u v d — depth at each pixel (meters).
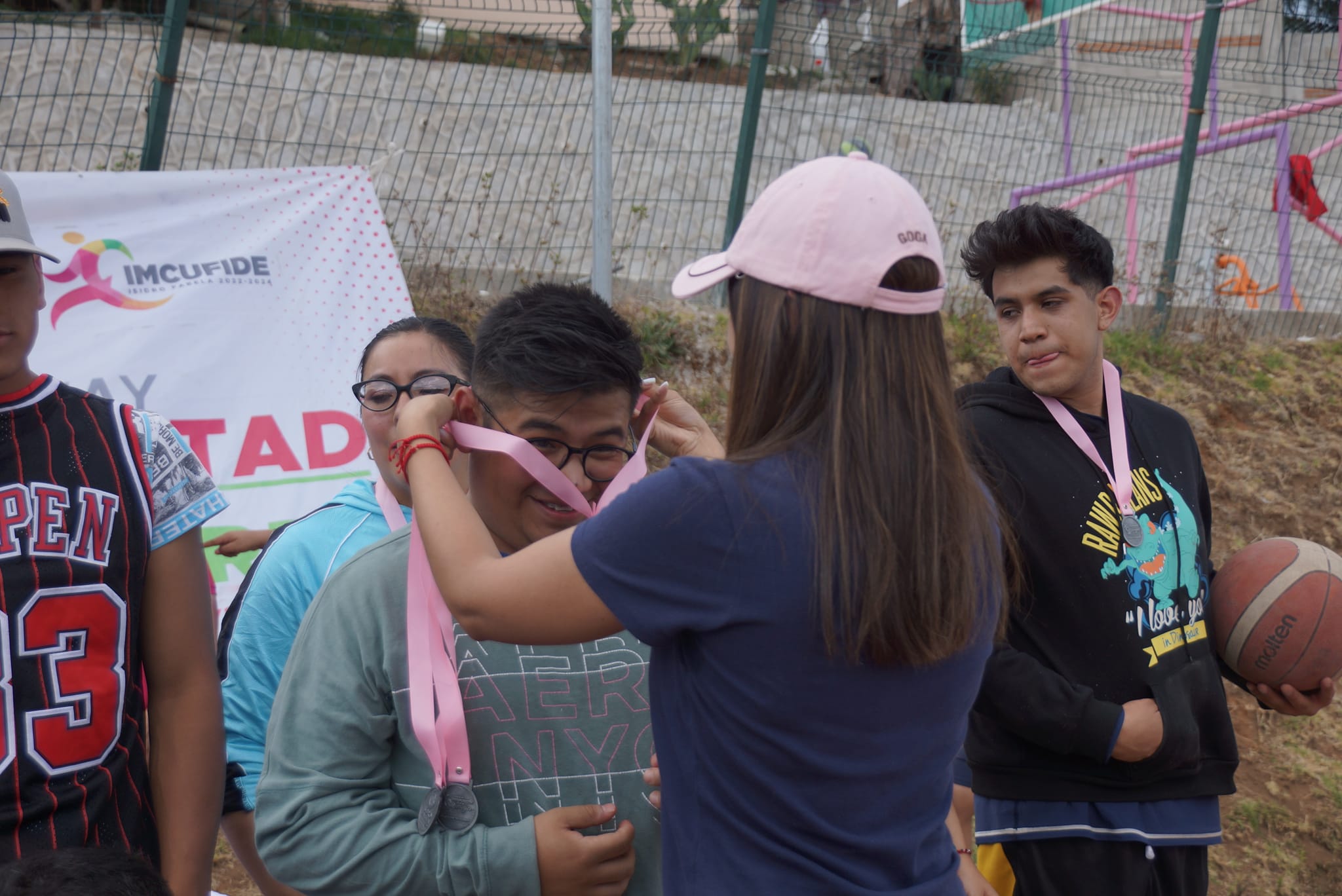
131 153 6.47
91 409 1.88
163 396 4.08
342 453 4.29
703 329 6.00
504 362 1.64
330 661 1.67
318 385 4.30
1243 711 4.84
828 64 8.46
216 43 7.89
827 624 1.34
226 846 3.77
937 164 8.38
